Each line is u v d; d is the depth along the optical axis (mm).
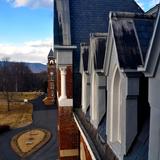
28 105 65750
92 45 8594
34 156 28734
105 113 7844
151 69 4012
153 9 7059
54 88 63469
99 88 7809
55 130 40250
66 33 12250
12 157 28609
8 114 55250
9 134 38844
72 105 12805
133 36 5473
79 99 12789
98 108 7828
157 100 3932
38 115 52500
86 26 13398
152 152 4109
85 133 8867
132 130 5086
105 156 6238
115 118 6086
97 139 7492
